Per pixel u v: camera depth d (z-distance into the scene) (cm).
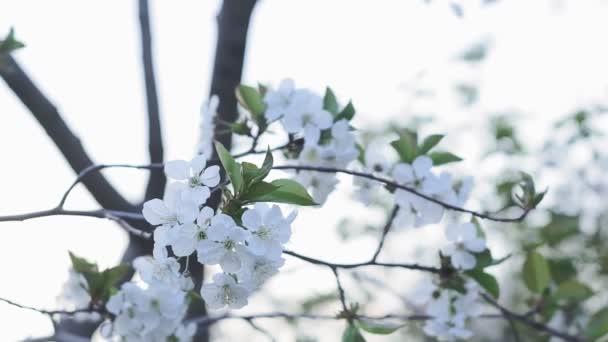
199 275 154
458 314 150
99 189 158
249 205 132
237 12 163
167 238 129
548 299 160
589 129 222
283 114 145
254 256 129
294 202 134
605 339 167
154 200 129
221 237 128
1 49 143
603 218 214
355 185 149
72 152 159
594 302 184
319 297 215
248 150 145
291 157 147
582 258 209
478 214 141
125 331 138
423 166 147
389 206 196
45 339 146
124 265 144
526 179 141
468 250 147
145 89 163
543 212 213
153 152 162
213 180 130
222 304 131
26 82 157
